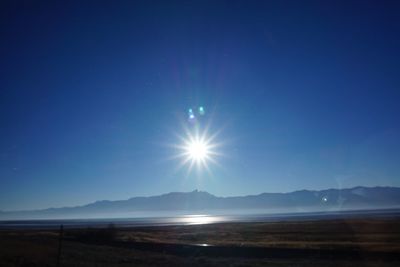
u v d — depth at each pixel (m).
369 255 41.12
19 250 39.56
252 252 44.19
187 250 48.84
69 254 39.69
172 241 69.75
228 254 45.38
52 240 63.91
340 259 39.19
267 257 42.03
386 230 99.19
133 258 38.94
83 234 77.81
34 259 32.44
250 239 76.94
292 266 33.91
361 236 80.12
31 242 55.75
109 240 69.75
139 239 74.25
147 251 49.75
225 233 97.88
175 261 37.34
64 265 30.48
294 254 42.81
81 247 50.59
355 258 39.66
